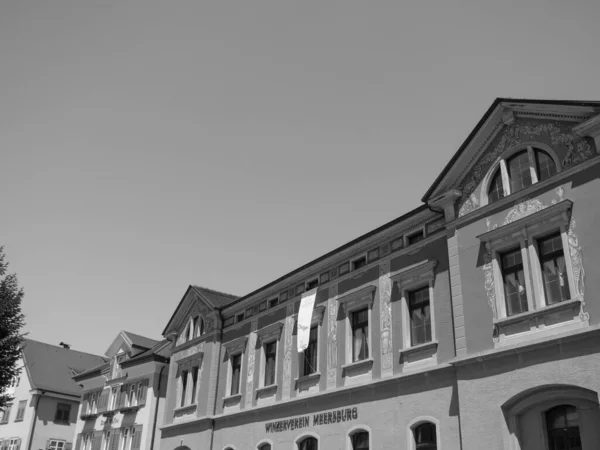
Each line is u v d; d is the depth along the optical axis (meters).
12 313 28.33
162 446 33.19
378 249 23.95
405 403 20.20
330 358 24.25
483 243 19.05
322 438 23.06
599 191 16.31
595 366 14.95
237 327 31.20
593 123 16.72
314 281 27.03
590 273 15.89
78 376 48.12
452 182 20.78
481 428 17.03
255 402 27.75
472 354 17.95
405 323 21.38
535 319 16.80
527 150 18.72
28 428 49.25
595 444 14.95
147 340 44.75
